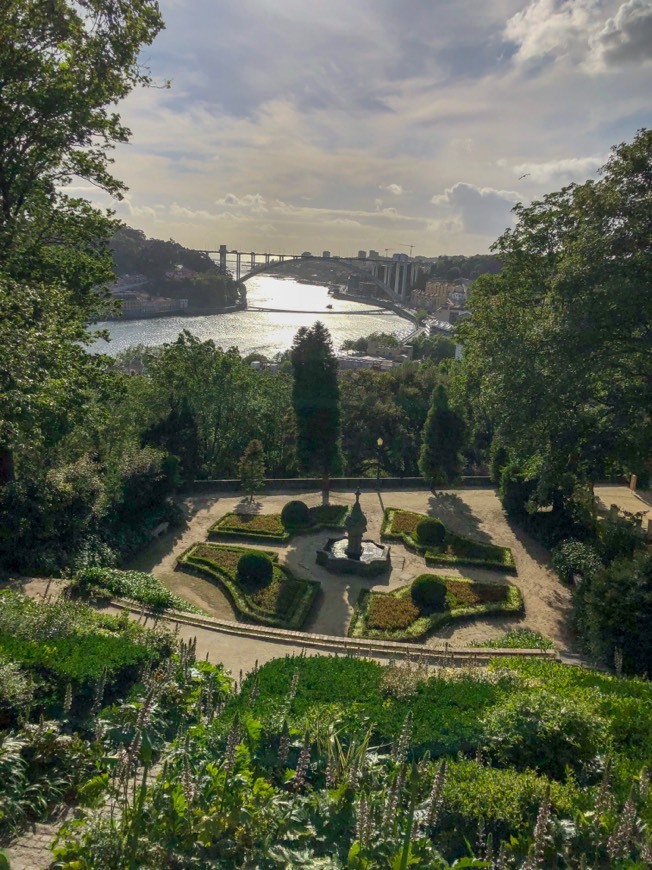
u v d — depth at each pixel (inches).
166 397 1644.9
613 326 875.4
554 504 1130.0
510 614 879.7
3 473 843.4
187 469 1376.7
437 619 842.8
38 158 910.4
